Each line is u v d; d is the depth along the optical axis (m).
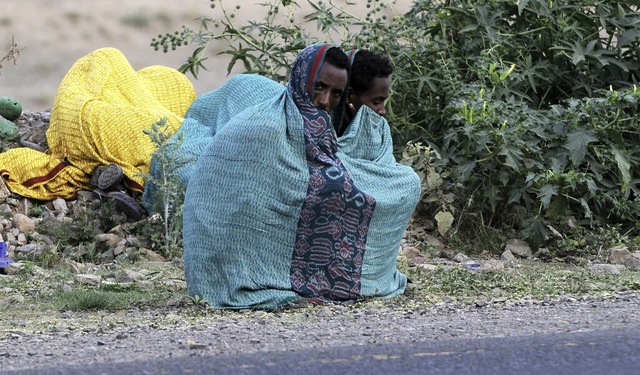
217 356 19.31
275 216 25.52
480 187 35.78
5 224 33.81
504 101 36.50
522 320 22.98
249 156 25.39
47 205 35.62
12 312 25.66
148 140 35.59
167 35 40.00
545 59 38.38
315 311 24.88
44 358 19.66
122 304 26.20
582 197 35.34
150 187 34.47
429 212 35.88
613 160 35.12
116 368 18.31
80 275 29.38
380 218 26.42
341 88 26.19
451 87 36.31
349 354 19.31
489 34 37.47
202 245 25.59
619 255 32.94
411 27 38.38
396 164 27.36
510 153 34.00
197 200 25.78
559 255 34.44
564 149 34.88
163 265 31.88
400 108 38.06
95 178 35.78
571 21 38.41
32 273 30.17
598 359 18.75
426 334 21.50
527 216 34.59
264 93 33.84
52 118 37.78
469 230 35.50
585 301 25.58
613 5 38.84
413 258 33.09
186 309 25.41
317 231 25.78
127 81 38.41
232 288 25.36
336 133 27.05
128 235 33.94
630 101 34.62
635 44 38.47
